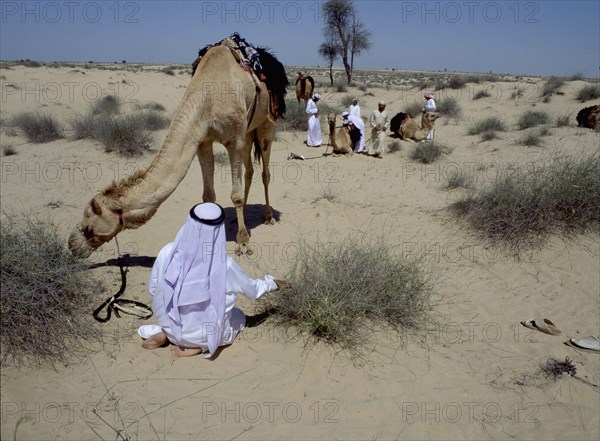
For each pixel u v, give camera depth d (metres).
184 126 5.68
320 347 4.82
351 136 15.16
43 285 4.59
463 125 20.42
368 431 3.86
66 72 35.31
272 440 3.67
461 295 6.21
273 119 7.48
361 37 40.38
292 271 5.34
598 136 14.89
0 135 15.74
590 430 4.11
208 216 4.20
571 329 5.62
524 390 4.53
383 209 9.14
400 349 4.95
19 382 4.02
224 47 6.52
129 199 5.26
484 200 8.08
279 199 9.75
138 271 6.16
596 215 7.68
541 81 34.16
